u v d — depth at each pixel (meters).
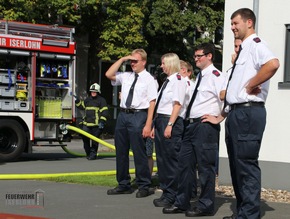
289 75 10.62
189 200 7.98
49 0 22.64
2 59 15.05
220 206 8.55
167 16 26.14
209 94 7.61
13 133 15.05
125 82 9.27
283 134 10.52
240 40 7.16
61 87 15.97
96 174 12.23
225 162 11.15
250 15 6.73
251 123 6.64
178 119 8.39
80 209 8.21
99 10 24.61
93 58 26.84
